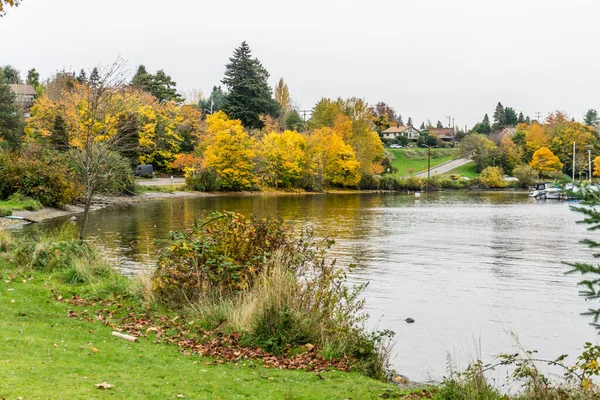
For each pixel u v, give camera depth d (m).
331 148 77.44
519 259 19.05
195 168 62.34
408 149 122.62
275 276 8.85
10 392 4.58
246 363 7.14
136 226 26.05
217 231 10.39
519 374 6.91
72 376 5.37
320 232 26.72
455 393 6.41
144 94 66.31
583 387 5.99
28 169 32.12
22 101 71.75
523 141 109.44
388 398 6.12
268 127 83.25
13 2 12.34
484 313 11.56
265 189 69.69
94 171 16.19
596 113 150.75
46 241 13.41
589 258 19.23
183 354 7.20
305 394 5.93
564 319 11.18
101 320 8.49
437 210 44.34
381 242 23.17
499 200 61.75
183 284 9.81
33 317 7.92
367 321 10.78
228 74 87.44
